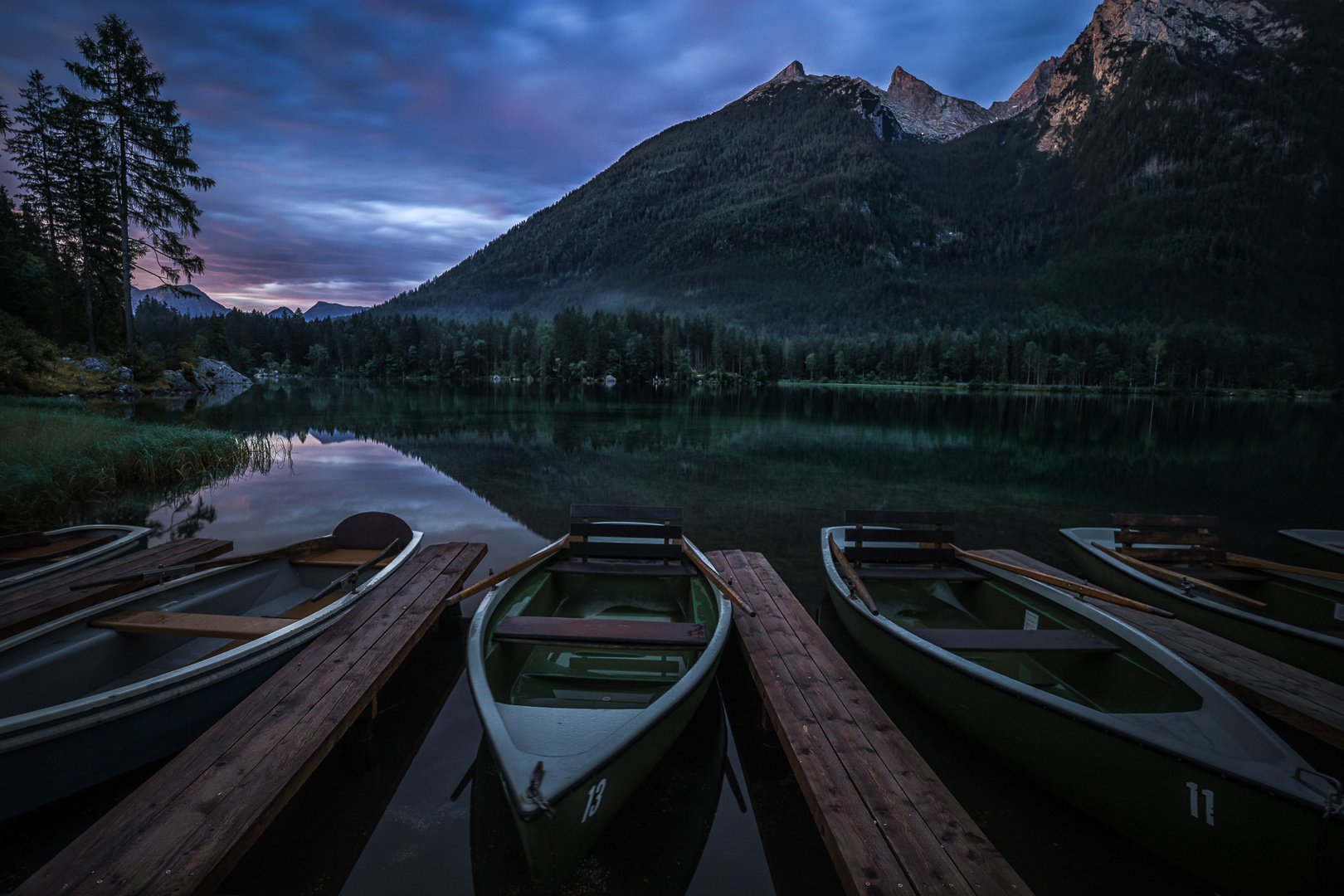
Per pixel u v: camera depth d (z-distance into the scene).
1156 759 2.98
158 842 2.61
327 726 3.39
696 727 4.34
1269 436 28.80
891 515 6.07
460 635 5.57
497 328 127.50
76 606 4.46
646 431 24.66
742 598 5.74
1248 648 4.89
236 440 15.58
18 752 2.88
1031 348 123.62
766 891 2.89
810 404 49.75
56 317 35.41
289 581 5.73
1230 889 2.87
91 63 30.09
